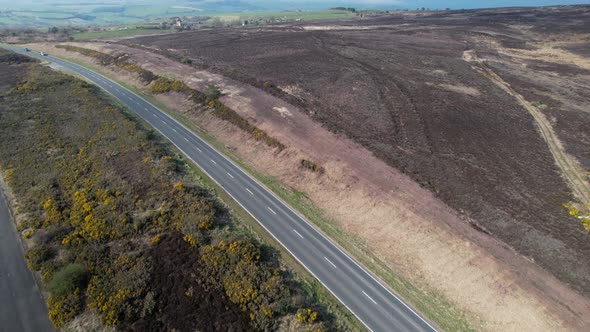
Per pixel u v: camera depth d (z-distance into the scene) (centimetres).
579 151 4991
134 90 7725
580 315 2692
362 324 2770
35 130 5325
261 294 2866
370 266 3312
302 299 2881
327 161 4666
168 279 3000
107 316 2653
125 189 4081
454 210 3784
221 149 5353
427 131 5534
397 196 4000
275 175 4712
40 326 2617
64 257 3164
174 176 4459
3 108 6009
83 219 3606
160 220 3625
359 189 4172
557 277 2995
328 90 7181
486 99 6800
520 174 4438
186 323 2661
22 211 3716
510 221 3619
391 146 5072
